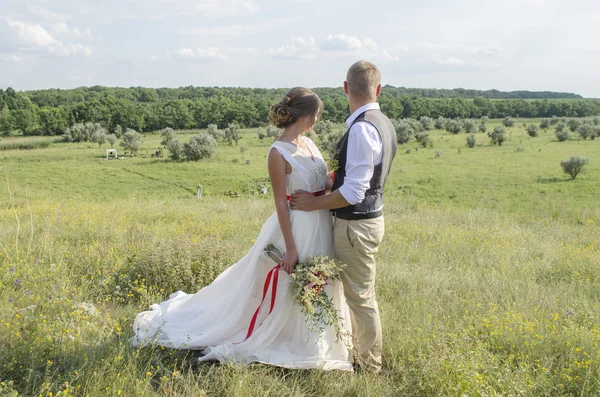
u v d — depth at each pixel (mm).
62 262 5117
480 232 8422
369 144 2848
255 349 3164
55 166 49062
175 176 41750
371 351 3191
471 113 160375
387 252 6551
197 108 142500
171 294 4270
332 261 2977
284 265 3082
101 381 2717
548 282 5602
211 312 3500
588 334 3512
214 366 3096
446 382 2764
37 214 9672
